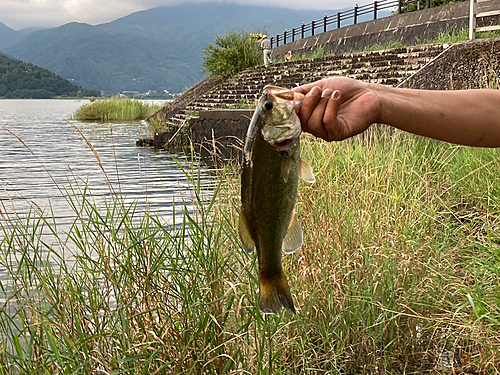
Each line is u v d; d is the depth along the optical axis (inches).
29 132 585.0
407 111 33.4
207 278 58.1
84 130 593.0
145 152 374.0
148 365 51.0
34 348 56.1
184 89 670.5
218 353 56.0
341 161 116.8
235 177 101.6
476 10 253.6
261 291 32.7
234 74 577.3
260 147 32.0
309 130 31.9
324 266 72.7
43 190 222.2
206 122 382.3
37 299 63.1
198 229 62.0
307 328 69.6
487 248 74.8
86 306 61.0
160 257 61.0
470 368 63.3
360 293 70.2
